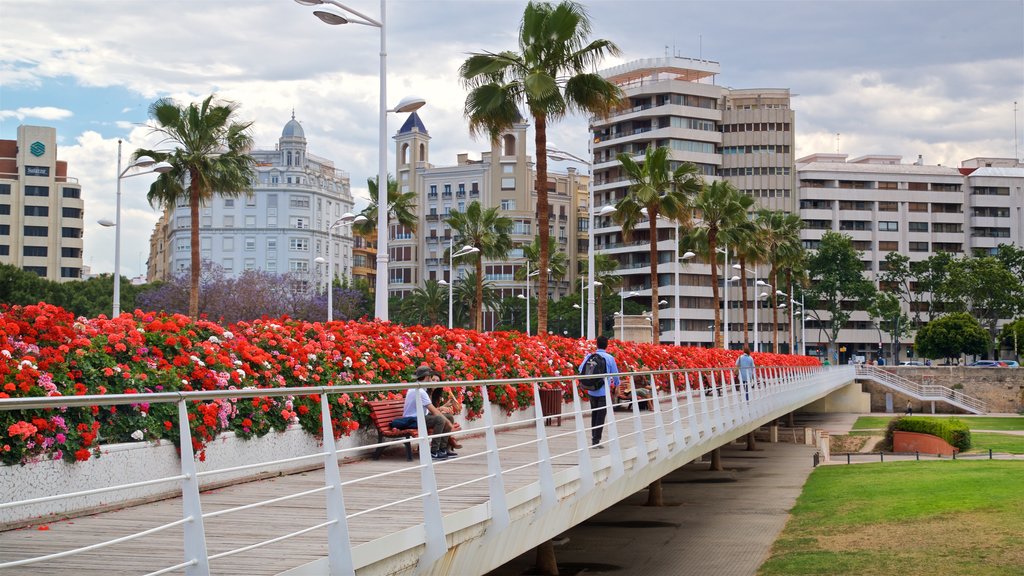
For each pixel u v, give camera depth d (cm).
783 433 6375
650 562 2316
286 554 775
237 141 4559
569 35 3047
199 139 4434
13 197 13100
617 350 3275
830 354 12425
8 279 8631
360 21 2303
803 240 13800
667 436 1878
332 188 15862
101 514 951
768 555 2358
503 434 1953
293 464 1360
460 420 1909
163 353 1195
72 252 13362
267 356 1353
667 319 13000
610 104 3111
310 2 2238
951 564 2067
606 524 2867
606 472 1491
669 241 13000
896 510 2758
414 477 1266
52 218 13250
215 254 14962
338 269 15688
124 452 1042
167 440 1113
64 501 956
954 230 14225
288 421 1365
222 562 744
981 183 14250
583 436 1366
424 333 2023
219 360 1262
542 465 1207
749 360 3397
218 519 928
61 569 689
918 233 14112
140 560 723
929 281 12612
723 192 5872
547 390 2342
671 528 2786
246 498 1069
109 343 1107
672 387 1959
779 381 4297
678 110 13175
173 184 4453
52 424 952
